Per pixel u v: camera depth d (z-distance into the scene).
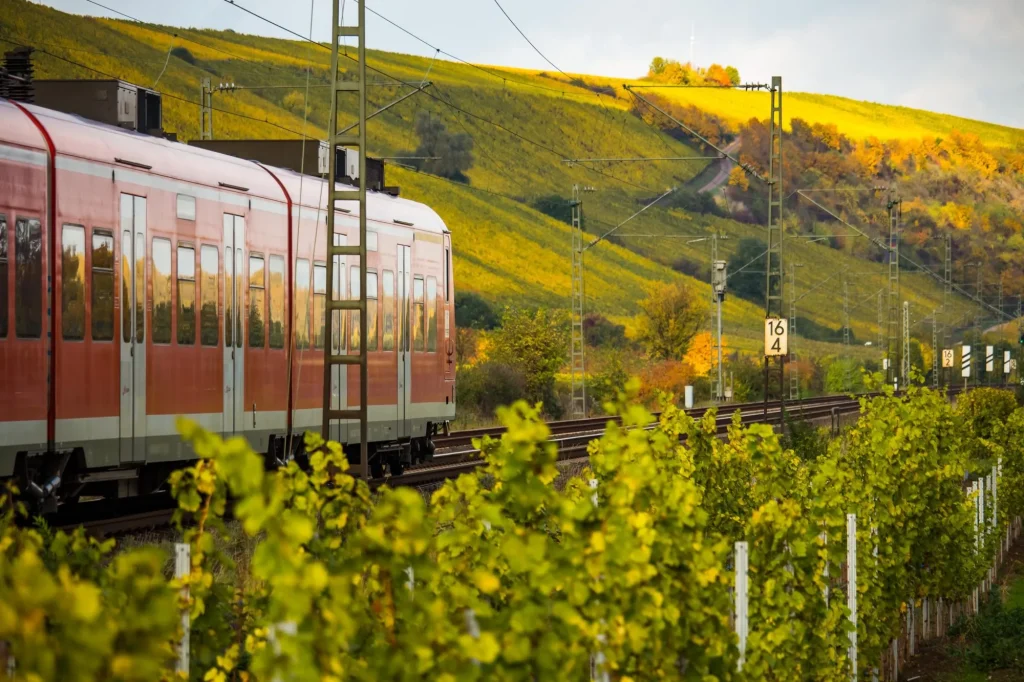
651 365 164.62
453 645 8.68
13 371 26.00
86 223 28.38
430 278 45.72
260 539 26.27
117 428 29.25
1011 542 43.25
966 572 27.62
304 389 37.69
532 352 111.19
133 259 30.00
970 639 25.89
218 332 33.44
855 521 19.59
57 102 31.95
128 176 29.91
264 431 35.62
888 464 23.20
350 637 8.41
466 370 104.75
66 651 7.02
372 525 9.17
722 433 69.25
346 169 43.31
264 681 8.22
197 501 11.47
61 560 11.67
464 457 53.47
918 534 24.11
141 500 35.16
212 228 33.31
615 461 10.60
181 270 31.89
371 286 41.12
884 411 25.92
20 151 26.52
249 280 35.00
